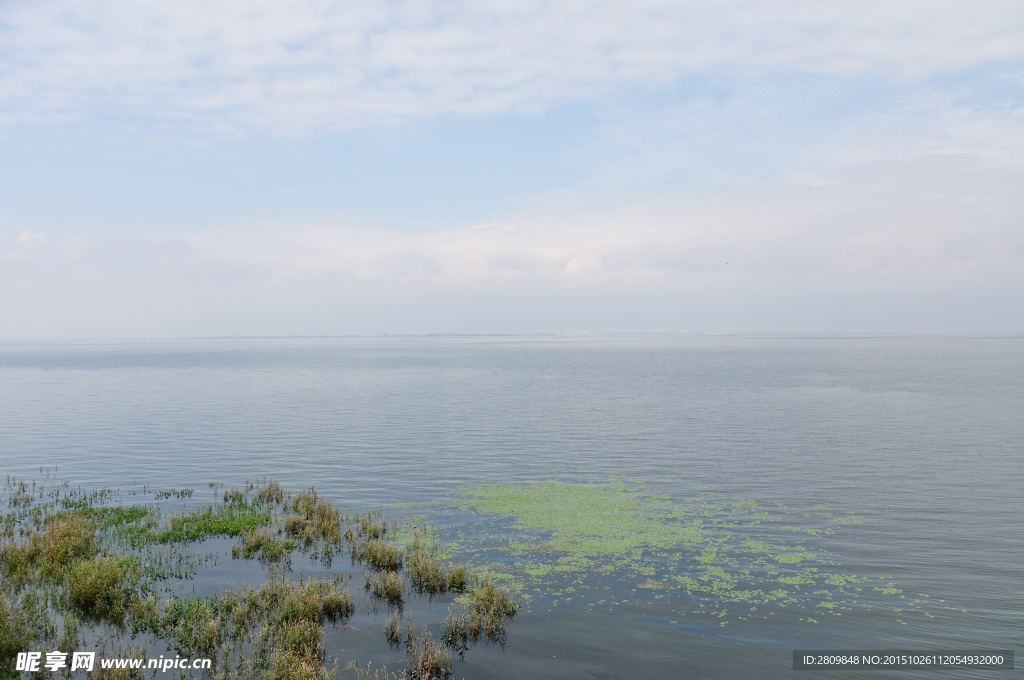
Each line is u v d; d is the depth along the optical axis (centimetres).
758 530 2348
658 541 2222
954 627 1568
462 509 2653
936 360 14988
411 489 3012
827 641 1498
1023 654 1440
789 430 4766
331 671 1332
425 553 2086
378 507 2689
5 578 1764
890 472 3325
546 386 8825
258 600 1633
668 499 2809
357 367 14100
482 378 10481
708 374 10888
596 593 1769
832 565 1986
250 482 3155
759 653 1441
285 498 2798
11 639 1355
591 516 2539
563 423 5188
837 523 2431
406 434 4638
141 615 1553
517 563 2006
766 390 7906
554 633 1530
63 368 13800
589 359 17638
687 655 1430
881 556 2066
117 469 3450
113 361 17562
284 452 3934
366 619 1598
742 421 5253
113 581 1691
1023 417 5391
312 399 7131
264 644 1430
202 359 18888
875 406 6212
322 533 2267
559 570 1945
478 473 3356
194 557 2028
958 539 2233
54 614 1557
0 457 3784
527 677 1333
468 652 1434
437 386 8912
